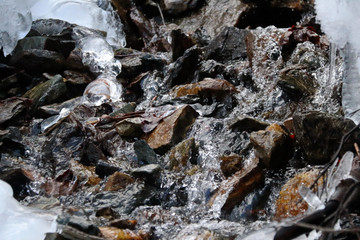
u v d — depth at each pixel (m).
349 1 6.64
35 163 6.59
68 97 8.56
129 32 10.83
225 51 8.74
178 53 9.05
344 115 6.62
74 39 9.38
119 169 6.25
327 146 5.96
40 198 5.78
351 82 6.67
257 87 7.80
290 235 3.49
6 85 8.43
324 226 3.54
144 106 7.86
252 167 5.88
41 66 8.79
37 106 7.97
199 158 6.47
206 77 8.26
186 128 6.96
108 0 10.89
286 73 7.32
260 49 8.14
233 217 5.55
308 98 7.14
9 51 9.02
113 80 8.54
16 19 8.97
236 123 6.73
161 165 6.47
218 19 10.62
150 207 5.68
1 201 5.18
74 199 5.93
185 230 5.14
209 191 5.80
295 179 5.54
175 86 8.18
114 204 5.72
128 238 4.91
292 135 6.34
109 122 7.24
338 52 7.40
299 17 10.70
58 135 6.83
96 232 4.82
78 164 6.47
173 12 11.10
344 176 3.93
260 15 10.78
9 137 6.76
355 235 3.92
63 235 4.64
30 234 4.94
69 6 10.38
